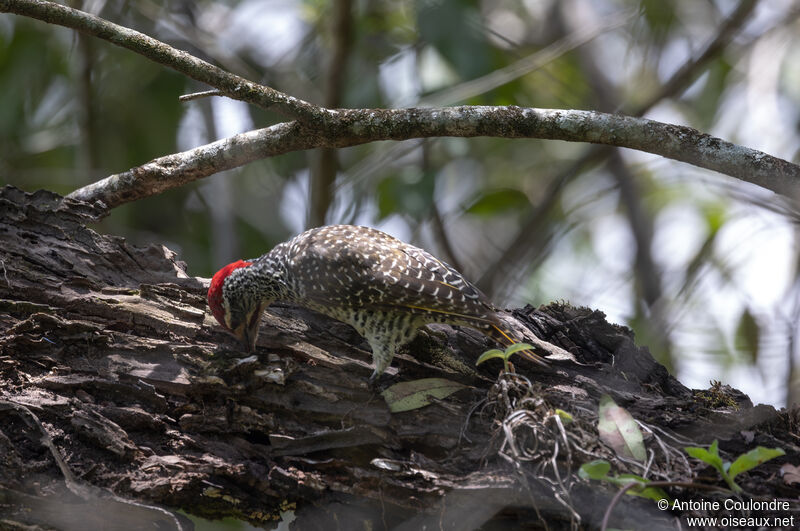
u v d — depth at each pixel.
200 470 8.73
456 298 9.99
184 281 10.63
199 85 20.52
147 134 20.70
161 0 21.16
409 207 18.80
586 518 8.45
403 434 9.09
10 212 10.29
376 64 19.39
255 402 9.20
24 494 8.23
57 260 10.09
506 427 8.57
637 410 9.60
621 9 23.25
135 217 21.56
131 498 8.55
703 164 10.03
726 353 17.30
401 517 8.99
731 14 19.23
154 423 8.93
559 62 22.61
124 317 9.63
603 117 10.27
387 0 19.88
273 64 21.12
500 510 8.65
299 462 8.89
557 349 10.49
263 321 10.12
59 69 20.67
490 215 23.06
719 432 9.32
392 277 10.00
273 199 22.34
